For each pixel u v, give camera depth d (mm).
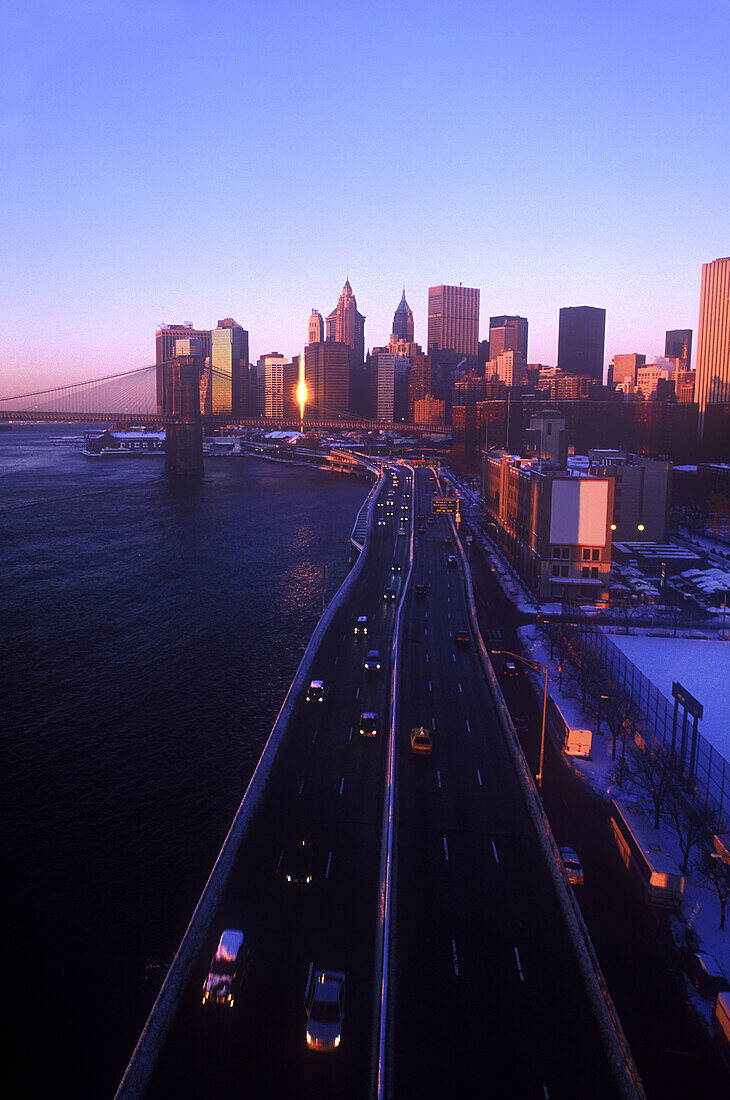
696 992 50438
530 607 143625
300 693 95562
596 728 90375
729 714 94062
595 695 94625
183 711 103312
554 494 149125
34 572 197125
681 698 77125
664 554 185000
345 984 46875
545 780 77875
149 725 98750
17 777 84625
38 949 57750
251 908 54594
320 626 122125
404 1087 39688
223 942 49406
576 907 52812
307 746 80812
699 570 168875
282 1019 45281
